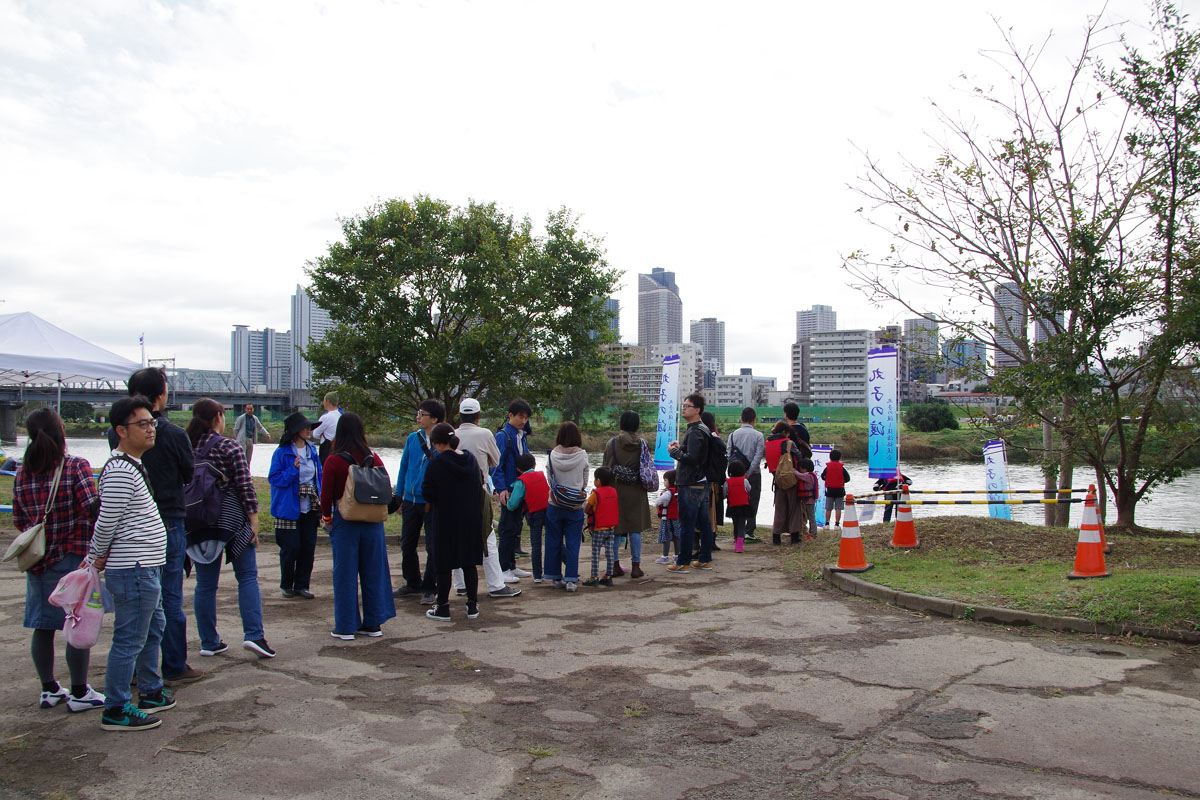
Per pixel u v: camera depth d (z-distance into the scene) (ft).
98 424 171.32
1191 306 31.07
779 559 33.17
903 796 11.08
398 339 60.80
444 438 22.06
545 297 63.52
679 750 12.84
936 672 16.70
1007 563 27.30
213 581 18.11
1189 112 33.71
